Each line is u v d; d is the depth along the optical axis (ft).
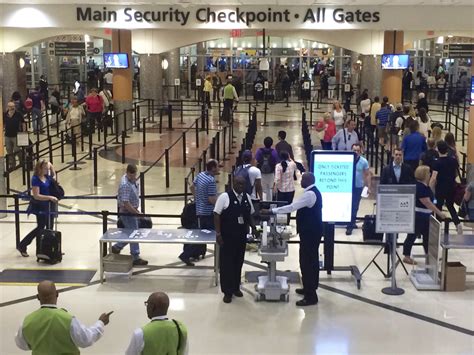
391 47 74.08
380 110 60.70
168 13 58.95
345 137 41.73
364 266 30.89
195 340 22.63
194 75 122.62
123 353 21.68
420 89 109.91
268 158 37.86
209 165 29.78
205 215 29.81
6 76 85.97
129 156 61.36
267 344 22.40
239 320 24.48
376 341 22.72
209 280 29.01
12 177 51.72
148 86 94.84
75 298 26.63
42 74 119.34
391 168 32.68
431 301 26.55
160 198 44.73
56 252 31.01
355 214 33.63
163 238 28.09
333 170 28.45
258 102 114.21
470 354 21.83
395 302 26.40
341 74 121.80
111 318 24.57
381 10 58.08
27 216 39.19
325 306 25.95
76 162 55.42
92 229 37.11
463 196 35.91
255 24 58.90
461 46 118.11
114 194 45.73
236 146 66.59
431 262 28.68
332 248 29.27
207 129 75.25
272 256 25.82
